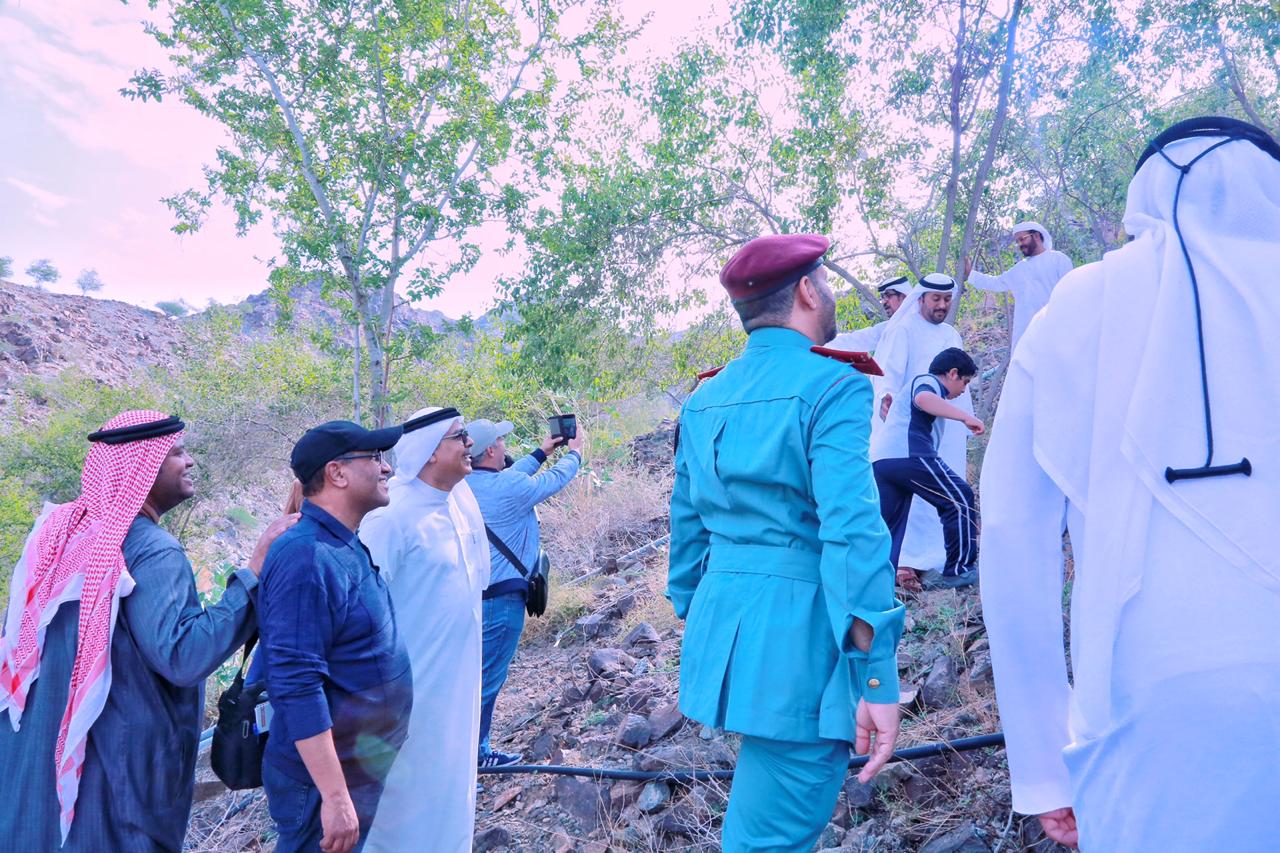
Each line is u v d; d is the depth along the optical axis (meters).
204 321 29.16
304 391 21.33
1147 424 1.19
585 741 4.30
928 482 4.39
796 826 1.92
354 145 13.31
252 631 2.69
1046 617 1.39
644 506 8.54
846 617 1.78
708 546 2.24
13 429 35.81
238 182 13.80
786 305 2.10
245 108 13.69
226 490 20.08
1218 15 6.51
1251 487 1.12
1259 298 1.17
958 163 7.07
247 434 20.42
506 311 10.25
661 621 5.52
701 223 8.86
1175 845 1.10
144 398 25.03
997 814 2.88
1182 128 1.35
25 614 2.52
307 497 2.73
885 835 2.97
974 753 3.13
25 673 2.47
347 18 13.48
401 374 17.03
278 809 2.58
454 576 3.29
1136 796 1.15
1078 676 1.25
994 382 6.64
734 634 1.94
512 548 4.38
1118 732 1.17
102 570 2.48
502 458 4.60
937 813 2.97
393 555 3.14
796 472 1.92
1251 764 1.06
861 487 1.82
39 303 56.94
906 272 8.61
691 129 8.52
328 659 2.56
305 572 2.51
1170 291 1.22
